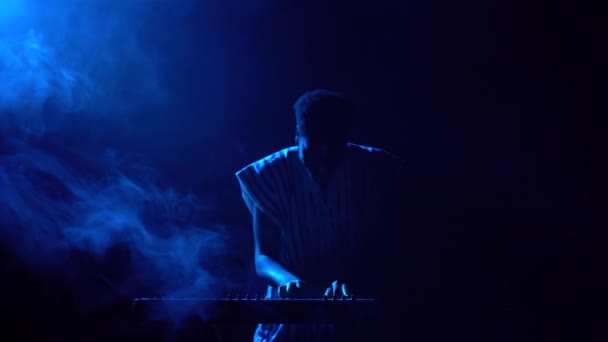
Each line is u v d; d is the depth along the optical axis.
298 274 2.47
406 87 5.99
